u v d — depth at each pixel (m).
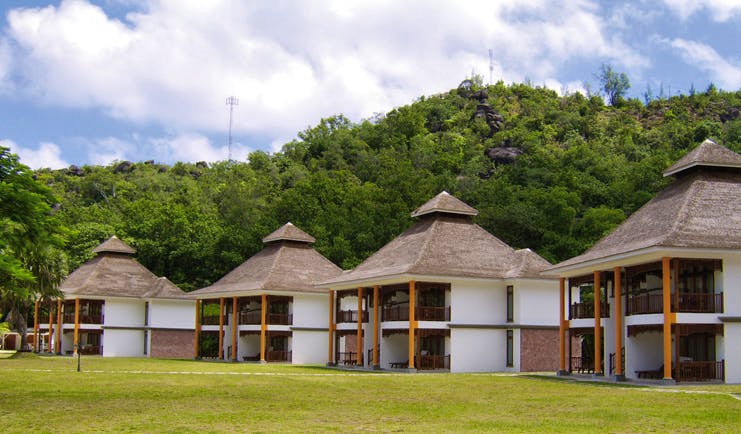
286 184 109.25
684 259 31.27
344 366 48.00
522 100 154.75
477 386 30.23
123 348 66.31
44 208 24.30
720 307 30.91
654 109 151.25
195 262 81.12
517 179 92.88
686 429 17.75
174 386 29.23
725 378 30.50
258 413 20.84
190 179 120.81
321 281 56.50
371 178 105.19
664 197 35.09
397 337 46.97
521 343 43.88
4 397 24.86
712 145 34.44
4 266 23.73
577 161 97.19
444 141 123.31
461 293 44.34
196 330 62.03
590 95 162.75
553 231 72.56
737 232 30.97
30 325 80.75
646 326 32.34
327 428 17.97
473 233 47.25
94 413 20.66
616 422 19.05
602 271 36.28
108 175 118.50
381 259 48.22
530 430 17.72
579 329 38.06
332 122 141.00
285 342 57.66
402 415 20.61
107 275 67.25
